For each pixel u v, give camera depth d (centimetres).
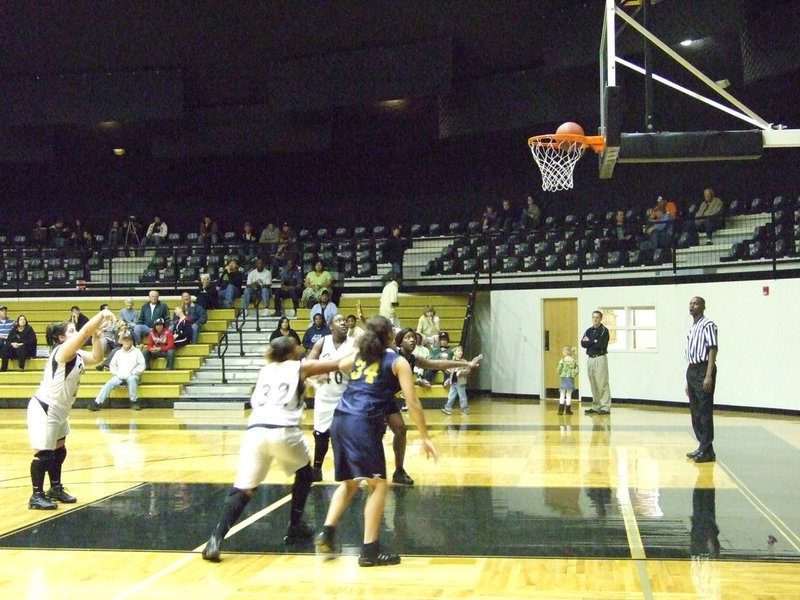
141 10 1905
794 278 1666
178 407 1889
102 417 1717
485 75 2262
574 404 1936
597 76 2069
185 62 2222
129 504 816
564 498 825
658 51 1811
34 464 795
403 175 2747
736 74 2009
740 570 572
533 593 524
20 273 2547
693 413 1073
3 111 2327
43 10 1895
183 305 2111
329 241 2477
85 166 2852
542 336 2086
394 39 2086
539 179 2561
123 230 2783
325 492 867
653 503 799
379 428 601
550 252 2197
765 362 1714
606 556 611
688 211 2223
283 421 618
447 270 2303
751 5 1733
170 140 2523
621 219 2175
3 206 2950
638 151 841
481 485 899
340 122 2498
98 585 552
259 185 2859
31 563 607
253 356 2027
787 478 934
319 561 605
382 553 603
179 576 571
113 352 1984
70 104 2302
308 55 2195
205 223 2692
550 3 1864
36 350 2030
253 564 600
